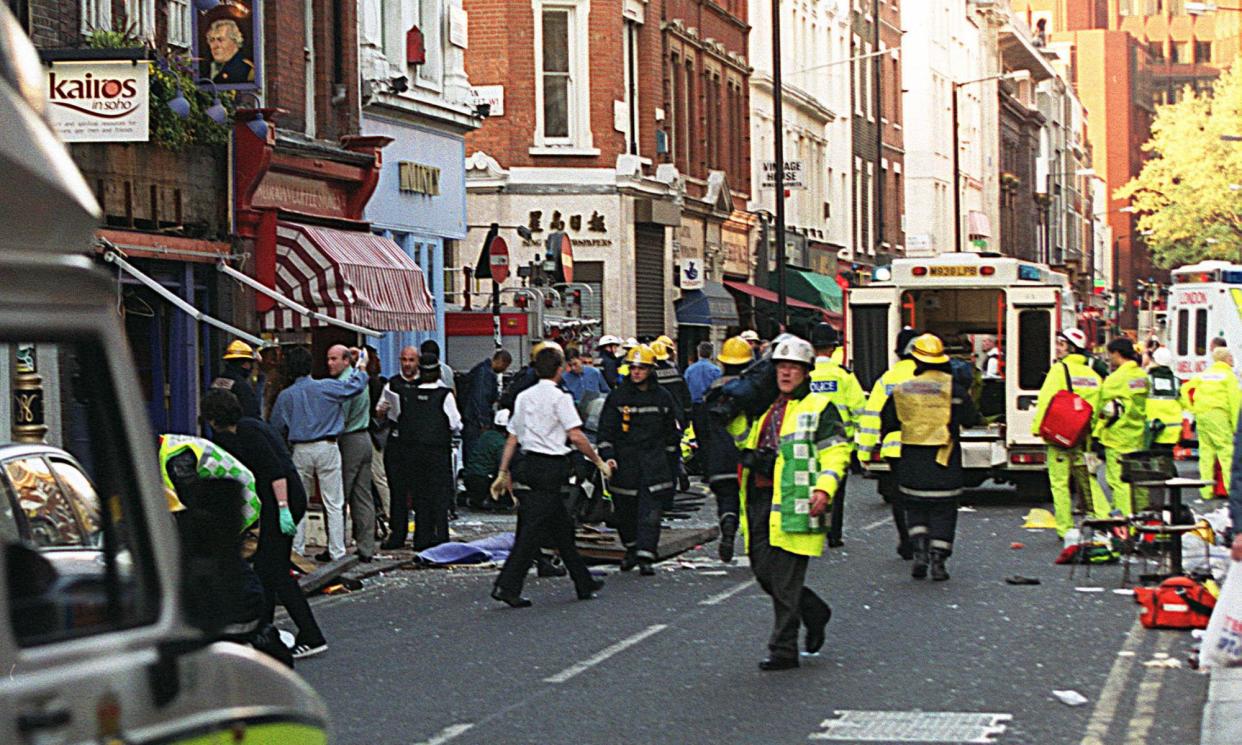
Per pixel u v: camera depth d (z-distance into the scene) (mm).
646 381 20625
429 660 14492
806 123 68188
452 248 41688
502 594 17750
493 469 28641
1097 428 23609
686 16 53656
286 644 14383
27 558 4391
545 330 35344
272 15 29219
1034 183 127000
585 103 45938
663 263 49781
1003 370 30906
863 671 13648
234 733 5012
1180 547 18312
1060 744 10945
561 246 38750
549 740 11250
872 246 80438
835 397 21875
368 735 11469
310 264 28359
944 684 13070
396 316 30516
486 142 45500
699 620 16609
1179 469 38406
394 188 35000
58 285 4504
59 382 4859
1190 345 46438
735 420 14047
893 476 20750
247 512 12258
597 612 17281
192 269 25719
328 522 20766
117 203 23578
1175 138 118250
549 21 46031
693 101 54469
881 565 20766
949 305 34188
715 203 54594
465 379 31859
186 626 4832
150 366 24891
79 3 22391
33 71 4609
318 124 31484
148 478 4770
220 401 14023
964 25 103938
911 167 93375
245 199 27141
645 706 12367
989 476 31391
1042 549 22484
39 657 4328
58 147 4527
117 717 4492
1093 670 13617
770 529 13711
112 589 4664
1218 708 11484
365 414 21297
